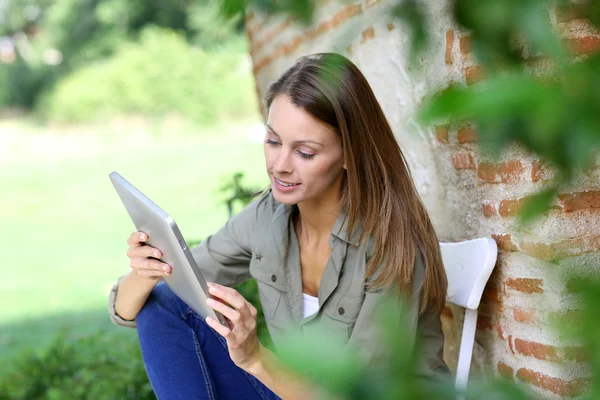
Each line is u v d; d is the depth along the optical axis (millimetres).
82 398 3010
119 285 1987
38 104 19859
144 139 17984
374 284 1786
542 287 1781
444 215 2250
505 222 1900
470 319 1942
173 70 18906
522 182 1800
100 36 20562
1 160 16578
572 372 1784
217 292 1580
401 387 466
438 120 422
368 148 1766
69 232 10562
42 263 8875
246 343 1610
